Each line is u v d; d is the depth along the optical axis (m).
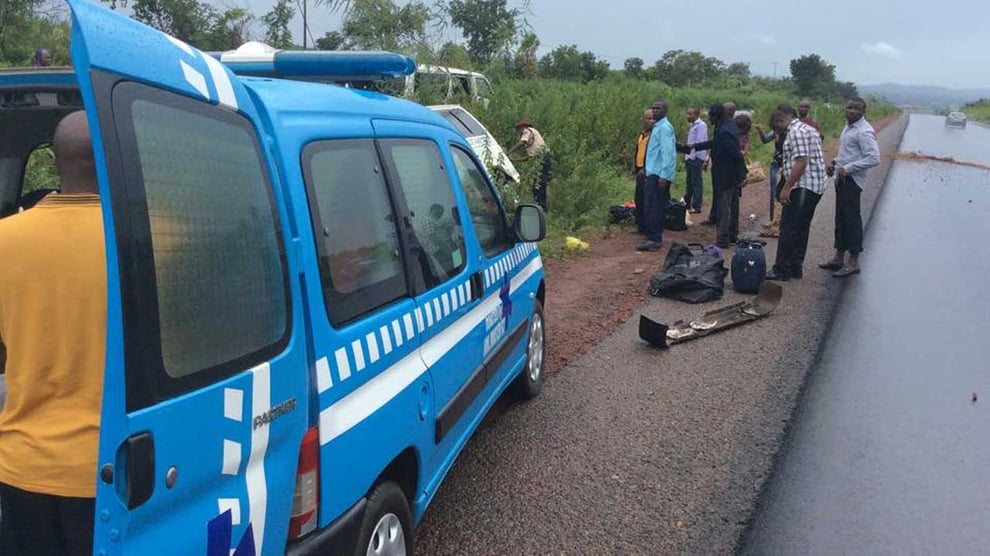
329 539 2.36
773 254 10.32
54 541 2.02
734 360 6.14
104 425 1.60
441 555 3.50
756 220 13.07
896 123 61.00
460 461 4.43
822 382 5.64
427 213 3.38
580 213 12.59
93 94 1.56
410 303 3.04
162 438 1.70
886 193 16.92
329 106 2.75
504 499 3.99
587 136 17.30
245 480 2.01
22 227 1.95
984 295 8.12
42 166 4.05
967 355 6.22
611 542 3.61
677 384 5.63
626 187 15.58
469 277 3.76
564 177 13.75
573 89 21.09
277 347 2.12
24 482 1.96
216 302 1.89
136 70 1.67
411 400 2.95
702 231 11.98
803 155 8.27
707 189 16.61
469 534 3.67
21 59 9.03
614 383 5.66
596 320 7.32
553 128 15.74
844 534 3.69
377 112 3.12
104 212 1.59
